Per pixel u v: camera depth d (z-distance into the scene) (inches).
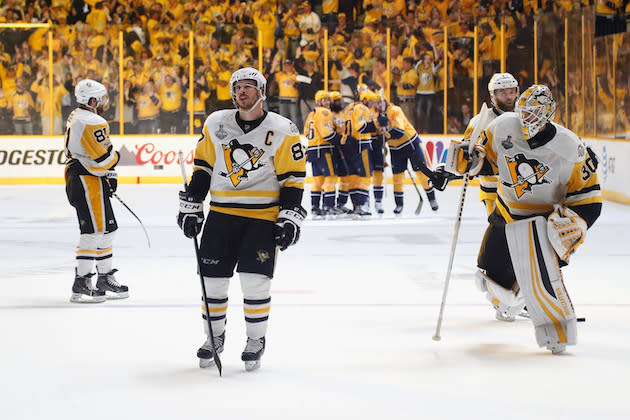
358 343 303.9
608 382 253.6
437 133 1079.6
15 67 1054.4
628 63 804.6
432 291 404.2
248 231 268.7
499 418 220.1
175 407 230.1
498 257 307.1
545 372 265.1
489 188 364.8
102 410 227.8
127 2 1165.7
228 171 268.1
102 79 1067.3
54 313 356.8
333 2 1182.3
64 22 1170.6
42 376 261.6
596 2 1162.0
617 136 841.5
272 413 224.7
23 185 1058.1
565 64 940.6
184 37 1136.8
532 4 1173.7
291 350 294.0
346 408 228.8
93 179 380.8
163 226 663.1
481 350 293.9
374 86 1072.8
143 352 291.9
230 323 335.6
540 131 282.7
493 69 1040.2
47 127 1063.0
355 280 433.4
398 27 1090.1
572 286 415.2
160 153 1071.0
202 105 1082.7
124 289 387.9
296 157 267.1
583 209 286.4
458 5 1178.6
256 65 1091.9
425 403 233.1
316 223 693.9
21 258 513.3
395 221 706.2
